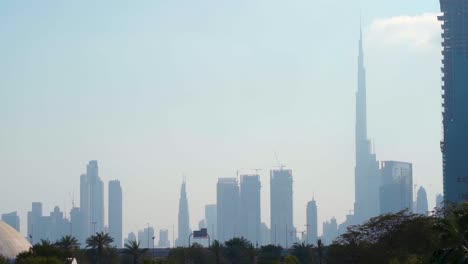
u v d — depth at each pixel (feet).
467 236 336.90
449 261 331.98
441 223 352.49
